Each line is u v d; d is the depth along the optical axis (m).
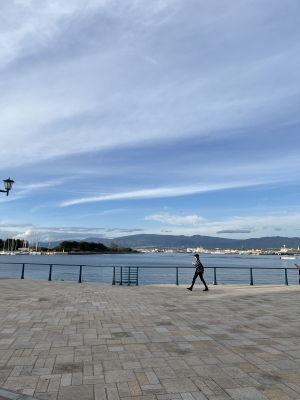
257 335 7.23
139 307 10.58
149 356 5.77
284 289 15.81
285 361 5.54
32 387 4.45
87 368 5.18
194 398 4.15
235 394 4.27
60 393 4.27
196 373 4.99
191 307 10.70
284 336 7.15
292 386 4.52
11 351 5.96
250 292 14.65
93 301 11.63
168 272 51.25
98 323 8.24
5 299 11.79
